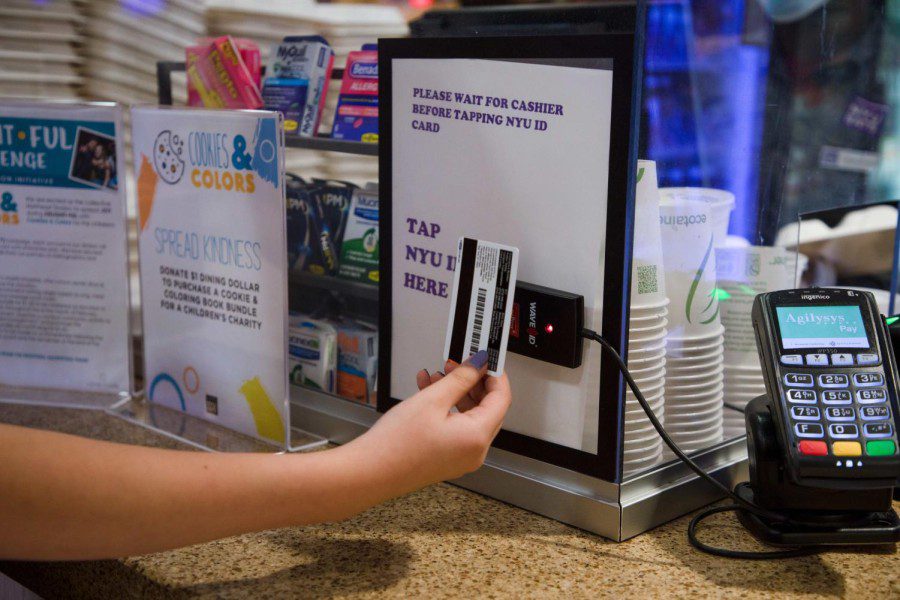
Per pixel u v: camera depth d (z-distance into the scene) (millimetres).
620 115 936
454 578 924
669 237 1036
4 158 1495
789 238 1218
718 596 881
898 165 1325
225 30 1790
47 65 1799
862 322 997
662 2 933
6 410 1476
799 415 937
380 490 846
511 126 1031
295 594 892
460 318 1021
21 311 1544
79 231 1494
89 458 756
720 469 1127
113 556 775
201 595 890
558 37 971
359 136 1380
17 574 1159
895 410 936
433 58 1089
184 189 1357
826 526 979
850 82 1222
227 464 802
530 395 1074
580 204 987
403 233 1172
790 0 1102
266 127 1223
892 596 880
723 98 1051
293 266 1549
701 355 1110
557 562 958
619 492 1005
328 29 1696
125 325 1512
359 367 1363
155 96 1859
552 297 1010
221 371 1366
